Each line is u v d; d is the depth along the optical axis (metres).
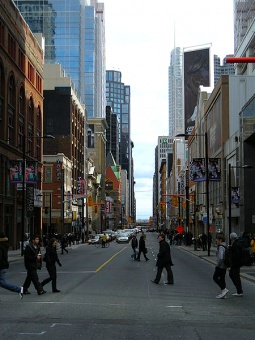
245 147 47.22
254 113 44.12
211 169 43.69
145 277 23.19
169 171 188.50
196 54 133.38
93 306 13.91
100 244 76.25
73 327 10.78
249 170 46.88
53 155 86.94
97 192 143.75
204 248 50.62
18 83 58.19
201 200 78.44
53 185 86.44
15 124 56.78
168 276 20.30
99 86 173.50
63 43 152.50
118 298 15.73
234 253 16.38
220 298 15.99
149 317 12.25
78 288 18.52
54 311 12.97
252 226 46.28
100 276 23.72
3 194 51.44
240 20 80.19
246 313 13.09
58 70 98.94
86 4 167.25
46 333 10.05
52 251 17.17
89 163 129.75
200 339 9.72
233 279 16.50
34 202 62.38
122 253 48.31
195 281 21.73
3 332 10.12
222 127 60.03
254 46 67.56
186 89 134.00
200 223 79.75
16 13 57.22
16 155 56.91
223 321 11.85
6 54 52.69
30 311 12.93
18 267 31.38
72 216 87.88
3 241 14.50
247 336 10.13
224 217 57.94
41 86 71.38
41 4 150.62
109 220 180.88
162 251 20.34
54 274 17.14
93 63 163.50
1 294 16.70
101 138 159.50
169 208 152.00
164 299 15.63
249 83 60.06
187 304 14.60
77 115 105.44
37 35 71.69
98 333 10.17
